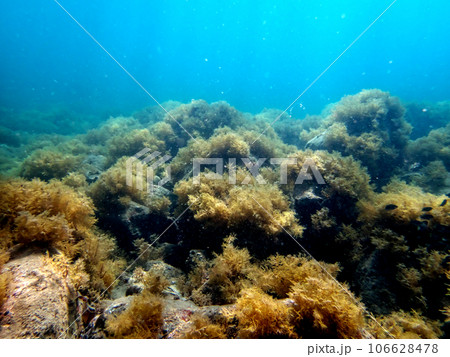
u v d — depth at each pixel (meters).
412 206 4.26
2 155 10.16
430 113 13.36
